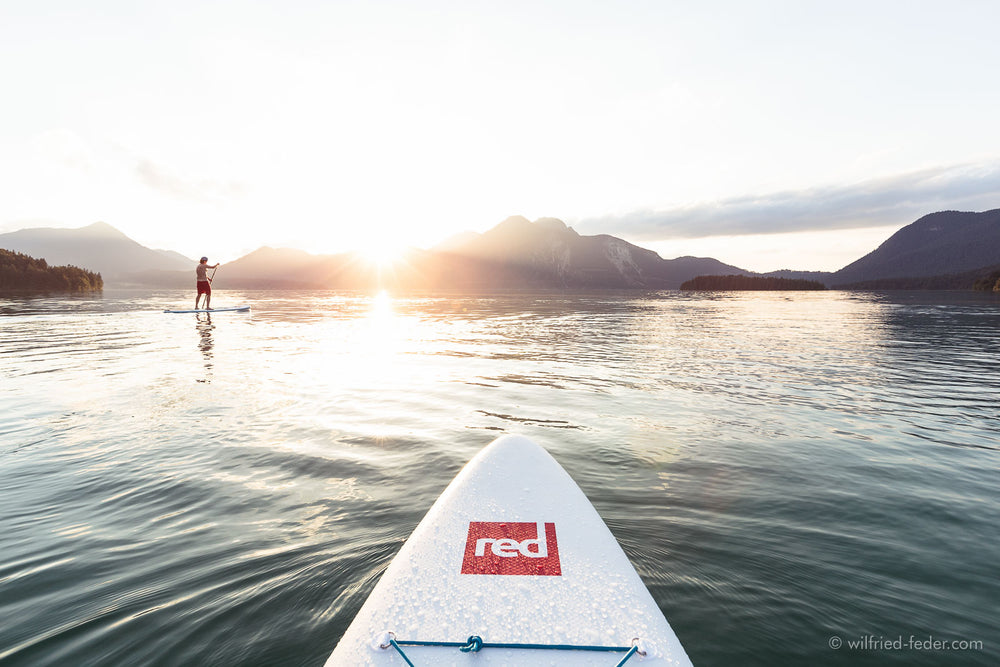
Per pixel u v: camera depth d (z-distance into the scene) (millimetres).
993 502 2939
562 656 1483
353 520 2621
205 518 2646
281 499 2879
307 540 2412
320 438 4020
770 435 4203
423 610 1679
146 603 1945
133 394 5395
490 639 1544
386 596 1752
